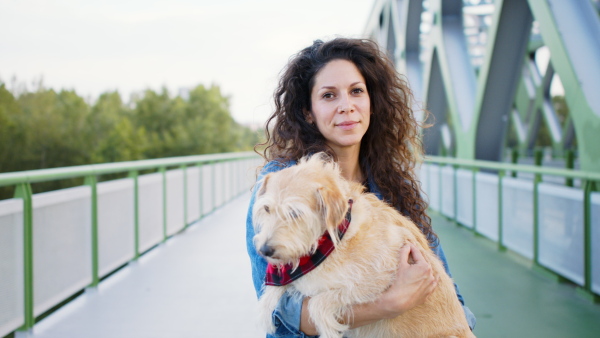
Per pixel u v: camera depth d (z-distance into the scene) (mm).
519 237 5020
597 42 4430
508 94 7262
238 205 10156
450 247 5777
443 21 9188
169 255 5543
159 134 55125
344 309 1281
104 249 4332
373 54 1706
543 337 3004
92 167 4066
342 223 1332
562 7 4676
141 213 5340
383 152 1788
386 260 1340
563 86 4508
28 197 3096
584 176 3617
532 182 4684
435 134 11961
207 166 8742
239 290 4176
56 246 3490
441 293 1519
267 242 1249
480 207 6246
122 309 3666
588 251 3668
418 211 1855
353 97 1566
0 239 2844
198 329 3273
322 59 1601
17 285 3016
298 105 1671
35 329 3223
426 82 11109
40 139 48375
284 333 1338
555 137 19609
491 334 3061
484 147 7863
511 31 6539
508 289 4031
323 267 1307
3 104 48719
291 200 1281
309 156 1603
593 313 3420
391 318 1411
